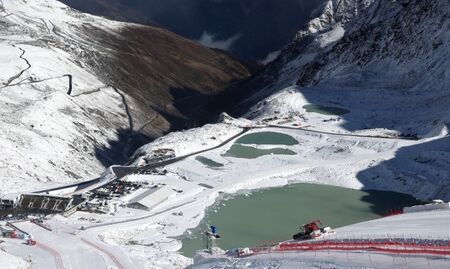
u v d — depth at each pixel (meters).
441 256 32.56
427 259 32.47
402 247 36.78
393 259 33.84
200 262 48.28
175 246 67.38
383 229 47.06
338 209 86.12
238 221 79.06
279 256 41.50
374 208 87.00
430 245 35.81
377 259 34.56
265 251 46.03
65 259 57.78
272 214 82.69
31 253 59.59
